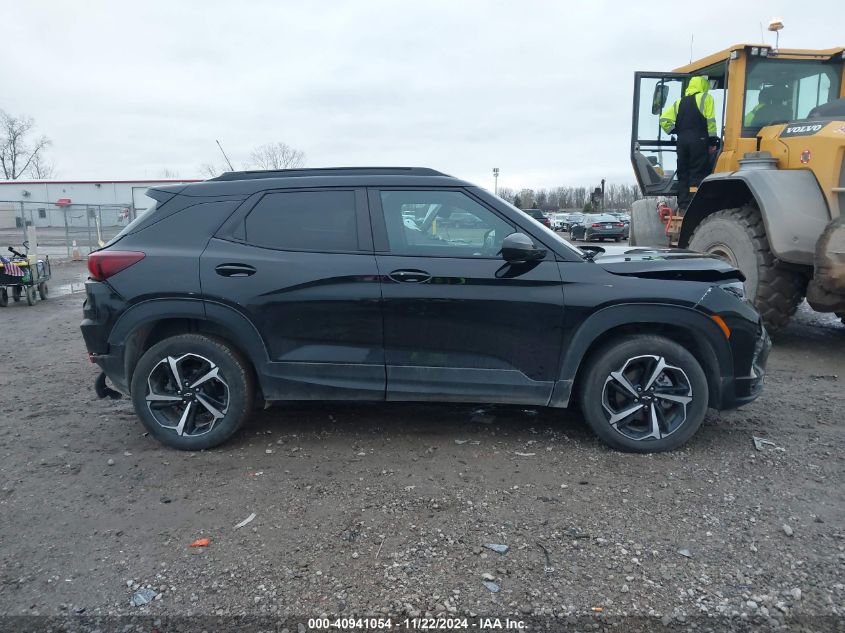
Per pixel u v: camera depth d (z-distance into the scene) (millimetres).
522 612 2521
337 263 3930
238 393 4039
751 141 6980
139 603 2594
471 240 4000
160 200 4184
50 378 6078
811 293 5938
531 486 3549
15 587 2693
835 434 4305
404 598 2607
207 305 3945
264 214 4066
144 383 4055
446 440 4238
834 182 5961
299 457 3990
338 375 4004
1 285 11406
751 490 3482
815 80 7375
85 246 26891
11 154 58469
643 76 8547
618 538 3016
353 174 4156
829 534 3037
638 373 3975
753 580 2695
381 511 3293
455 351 3953
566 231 43688
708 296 3846
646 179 8695
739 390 3965
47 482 3676
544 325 3881
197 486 3607
